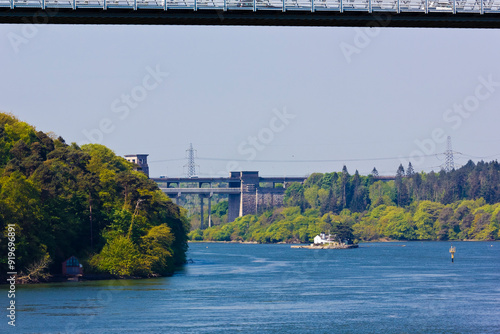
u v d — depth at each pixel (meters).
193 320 192.00
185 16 159.25
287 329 183.38
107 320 190.50
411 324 192.00
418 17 165.00
